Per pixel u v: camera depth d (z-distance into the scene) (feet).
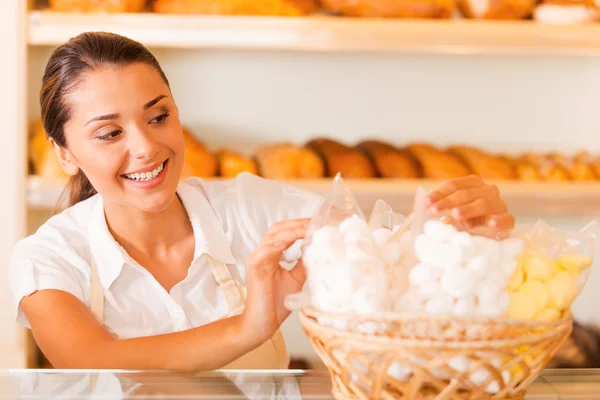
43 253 3.74
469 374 1.86
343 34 6.15
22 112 5.98
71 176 4.26
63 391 2.20
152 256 3.95
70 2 5.95
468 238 2.01
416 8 6.21
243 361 3.82
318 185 6.19
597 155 7.14
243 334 2.84
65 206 4.58
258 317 2.78
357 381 1.98
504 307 1.98
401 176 6.27
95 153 3.38
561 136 7.34
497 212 2.61
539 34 6.31
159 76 3.46
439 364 1.83
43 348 3.37
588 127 7.35
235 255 4.11
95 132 3.34
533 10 6.51
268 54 7.01
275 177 6.19
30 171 6.18
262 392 2.20
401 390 1.90
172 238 3.96
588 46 6.37
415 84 7.18
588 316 6.61
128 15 5.98
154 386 2.26
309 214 4.23
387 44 6.18
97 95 3.29
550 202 6.40
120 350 3.03
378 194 6.22
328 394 2.19
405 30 6.18
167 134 3.42
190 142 6.23
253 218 4.15
